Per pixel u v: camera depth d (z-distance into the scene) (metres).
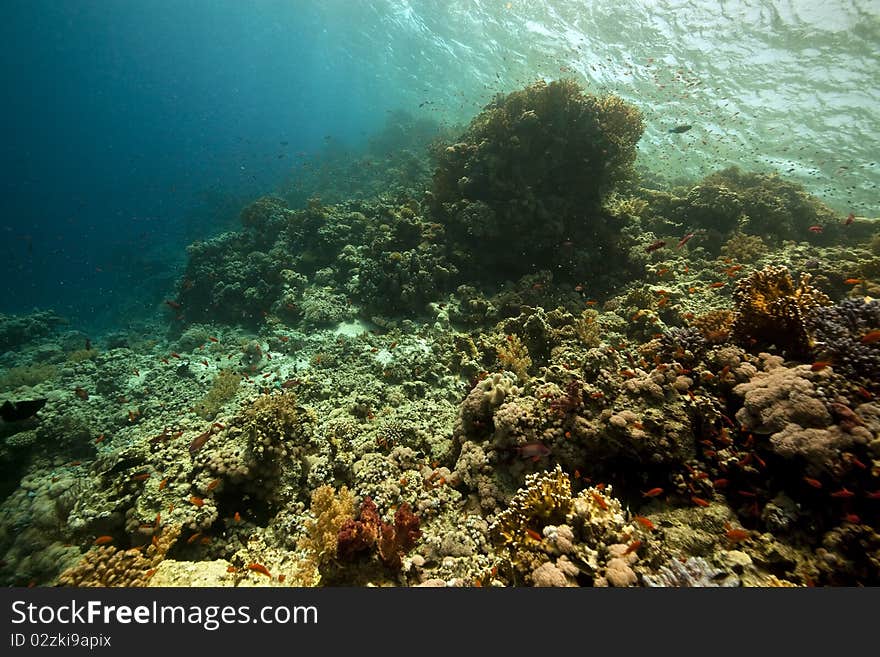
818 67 17.91
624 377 4.87
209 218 31.03
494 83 29.06
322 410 7.43
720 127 20.88
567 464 4.55
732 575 3.11
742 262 10.38
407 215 11.98
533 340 8.10
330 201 23.45
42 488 5.70
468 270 11.21
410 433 6.23
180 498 4.84
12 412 7.23
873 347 4.01
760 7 17.75
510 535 3.79
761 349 4.81
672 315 8.30
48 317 18.55
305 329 10.94
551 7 21.44
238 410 6.68
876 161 18.91
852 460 3.15
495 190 10.85
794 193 13.14
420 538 4.34
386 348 9.34
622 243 10.98
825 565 3.02
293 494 5.31
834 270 8.23
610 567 3.18
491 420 5.54
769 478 3.68
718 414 4.26
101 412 8.98
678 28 19.50
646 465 4.25
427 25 27.72
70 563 4.54
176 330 14.58
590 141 10.35
